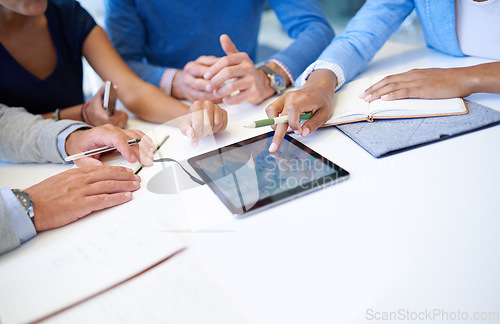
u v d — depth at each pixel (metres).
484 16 0.90
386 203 0.53
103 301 0.43
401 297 0.40
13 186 0.70
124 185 0.63
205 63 0.98
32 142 0.77
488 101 0.76
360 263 0.44
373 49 0.98
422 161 0.61
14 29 0.98
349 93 0.85
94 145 0.74
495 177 0.55
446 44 0.98
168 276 0.45
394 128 0.71
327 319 0.39
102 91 0.94
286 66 1.04
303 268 0.45
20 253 0.53
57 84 1.07
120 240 0.51
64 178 0.62
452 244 0.45
